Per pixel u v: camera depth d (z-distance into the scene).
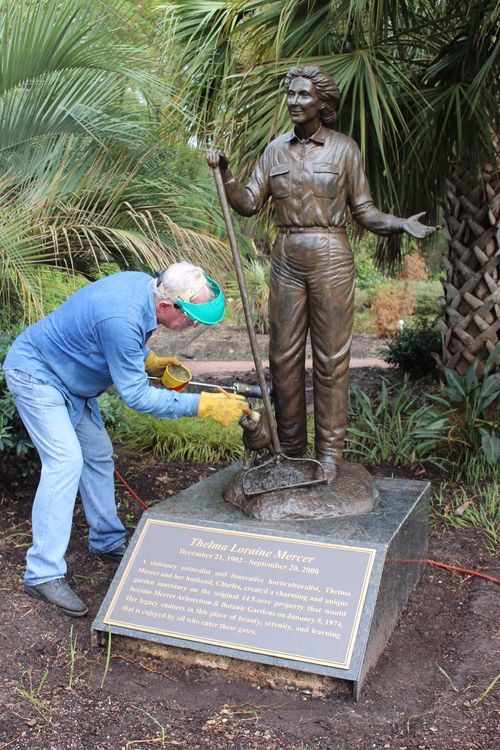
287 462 3.37
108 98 4.92
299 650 2.66
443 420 4.87
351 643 2.63
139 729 2.47
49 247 4.30
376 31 4.21
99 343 3.04
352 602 2.72
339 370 3.32
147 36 5.06
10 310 4.92
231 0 4.65
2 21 4.50
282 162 3.21
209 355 9.91
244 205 3.23
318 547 2.88
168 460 5.30
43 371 3.16
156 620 2.88
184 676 2.78
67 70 4.59
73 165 4.75
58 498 3.15
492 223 5.07
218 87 5.10
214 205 5.30
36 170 4.67
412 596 3.37
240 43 4.78
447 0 4.78
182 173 5.42
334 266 3.20
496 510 4.29
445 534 4.04
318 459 3.41
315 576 2.81
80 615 3.16
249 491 3.23
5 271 4.13
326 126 3.25
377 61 4.19
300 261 3.21
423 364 7.80
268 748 2.37
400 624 3.13
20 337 3.25
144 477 4.91
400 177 5.00
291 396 3.43
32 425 3.20
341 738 2.42
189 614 2.87
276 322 3.33
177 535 3.09
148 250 4.40
